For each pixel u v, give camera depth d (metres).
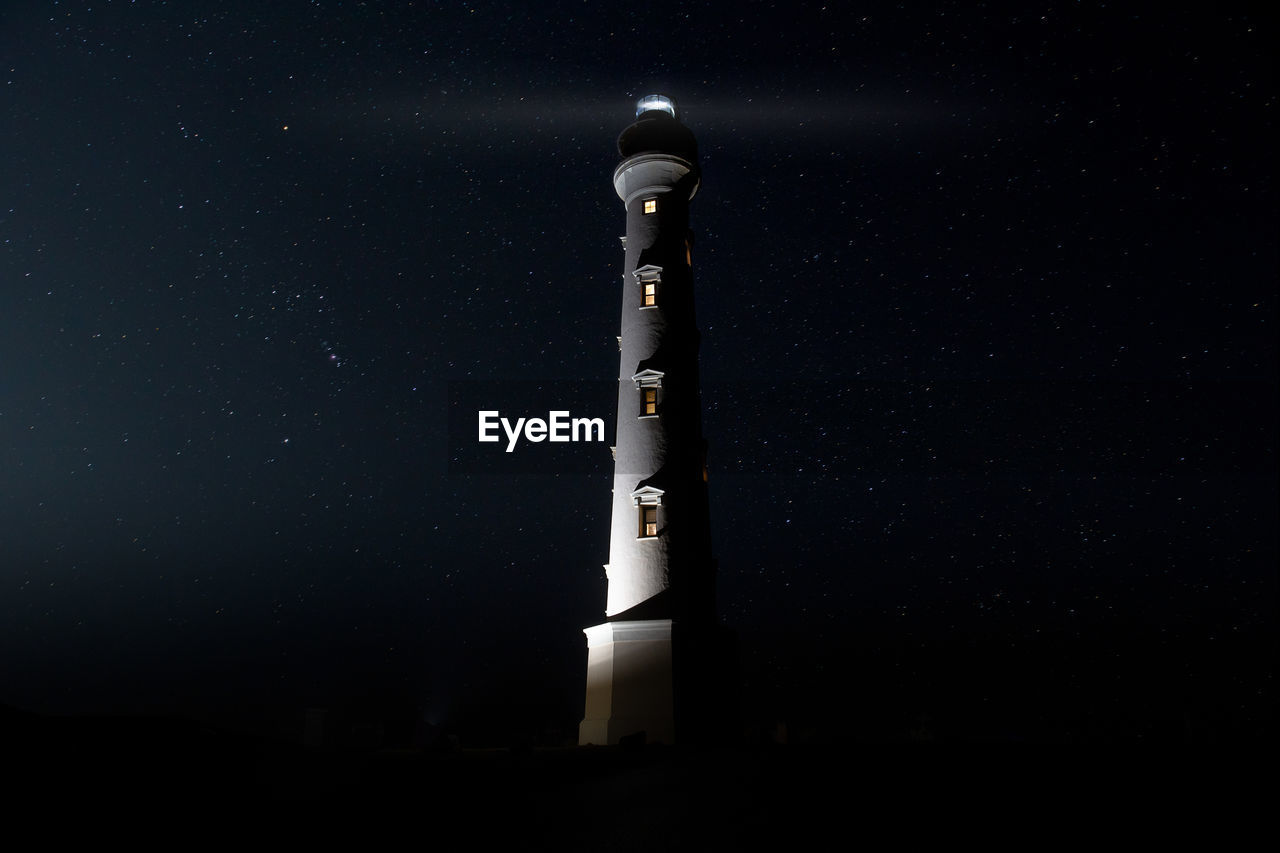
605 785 14.02
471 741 32.28
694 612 31.72
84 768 10.84
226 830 9.55
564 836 9.59
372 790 12.89
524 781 14.56
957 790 11.91
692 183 39.97
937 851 8.23
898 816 10.03
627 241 38.72
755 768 15.55
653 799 12.21
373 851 8.89
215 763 12.61
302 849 8.91
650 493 33.38
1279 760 14.41
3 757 10.53
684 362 35.97
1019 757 16.20
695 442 35.03
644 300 37.16
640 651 30.45
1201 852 7.98
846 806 10.87
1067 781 12.49
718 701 31.19
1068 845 8.34
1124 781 12.32
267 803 11.05
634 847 8.90
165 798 10.45
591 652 31.95
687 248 38.91
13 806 9.16
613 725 29.61
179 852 8.55
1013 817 9.77
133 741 12.65
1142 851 8.03
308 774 13.45
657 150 39.38
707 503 35.06
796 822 9.91
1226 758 15.09
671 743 28.84
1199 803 10.34
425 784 13.83
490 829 10.03
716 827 9.84
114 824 9.18
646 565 32.50
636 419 34.94
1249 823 9.14
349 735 29.72
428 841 9.37
